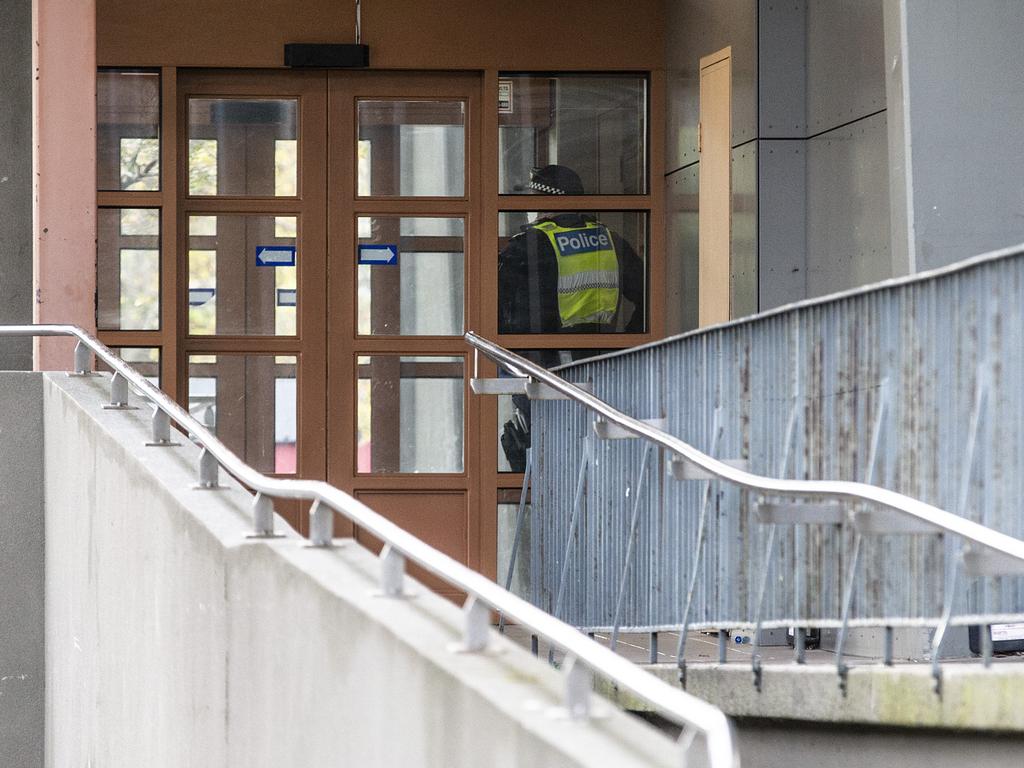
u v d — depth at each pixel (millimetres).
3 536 19453
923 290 11922
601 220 25312
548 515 19266
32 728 19641
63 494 17844
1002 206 16359
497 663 7145
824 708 12336
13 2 25359
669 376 16156
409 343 25500
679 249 24266
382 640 7949
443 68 25234
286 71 25375
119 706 14492
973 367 11328
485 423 25406
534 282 25375
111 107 25047
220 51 24969
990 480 11141
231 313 25375
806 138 21000
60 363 19938
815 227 20672
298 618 9336
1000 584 11102
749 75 21359
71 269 20109
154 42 24938
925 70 16359
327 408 25438
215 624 11070
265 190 25406
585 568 17953
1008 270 10945
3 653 19531
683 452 13562
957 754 11242
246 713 10422
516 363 17125
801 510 12641
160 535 12648
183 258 25297
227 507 11797
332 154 25422
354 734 8367
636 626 16281
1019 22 16375
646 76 25359
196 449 14156
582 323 25344
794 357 13703
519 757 6254
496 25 25188
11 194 25297
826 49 20297
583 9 25188
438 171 25547
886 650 12250
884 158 18594
